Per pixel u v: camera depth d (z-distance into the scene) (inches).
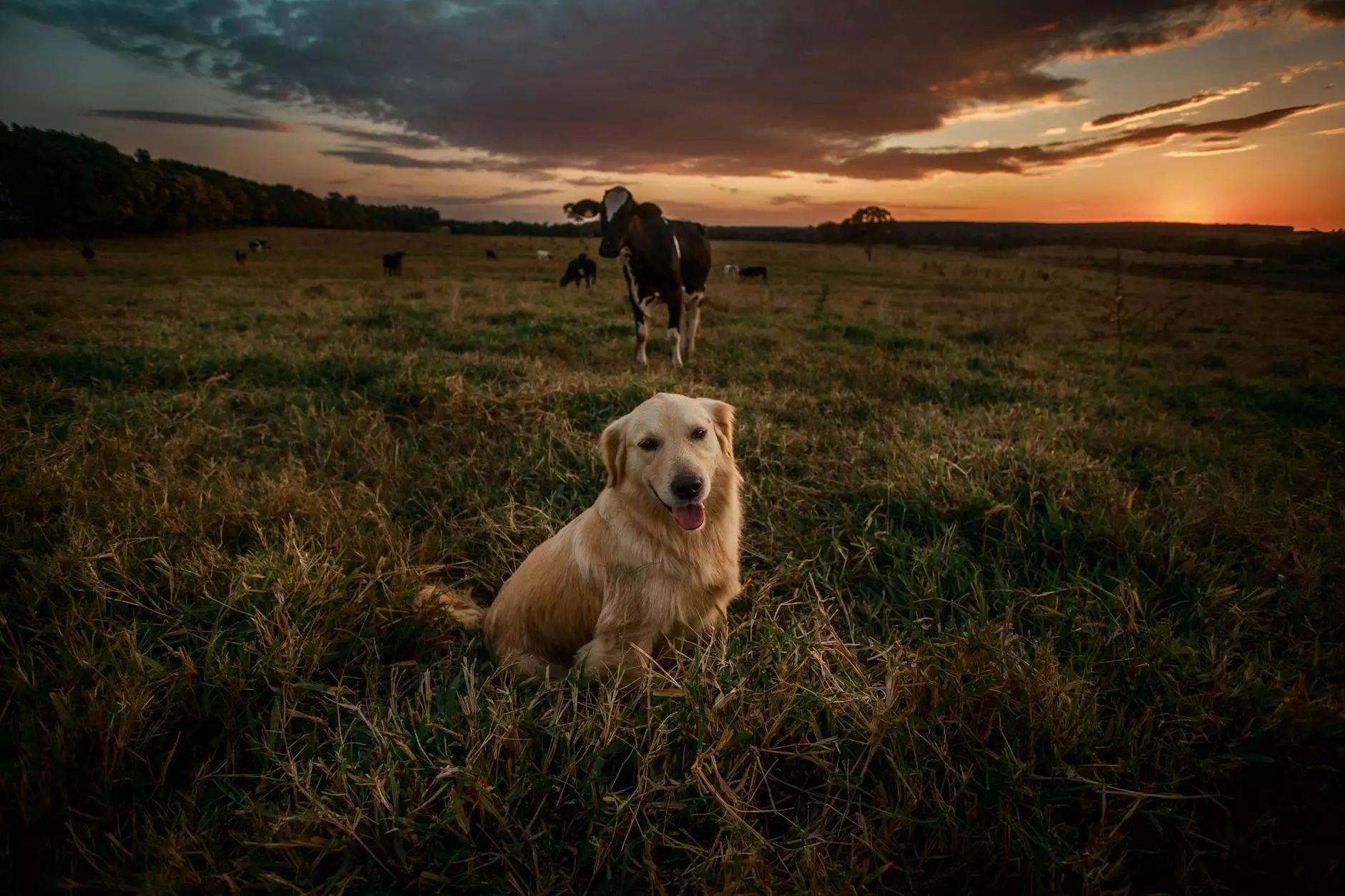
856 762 76.9
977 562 129.3
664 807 69.9
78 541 108.1
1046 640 100.9
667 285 338.0
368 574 114.3
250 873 62.9
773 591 126.1
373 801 68.6
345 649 97.5
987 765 75.5
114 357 255.6
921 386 286.4
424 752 73.4
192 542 116.9
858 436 203.5
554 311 539.2
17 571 107.5
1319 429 235.6
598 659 97.8
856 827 71.6
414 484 160.9
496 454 182.1
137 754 74.0
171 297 618.5
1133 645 98.0
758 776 77.0
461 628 112.5
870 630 109.9
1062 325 598.5
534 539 140.1
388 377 239.1
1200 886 68.8
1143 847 73.5
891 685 83.7
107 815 68.9
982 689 84.0
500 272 1349.7
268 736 78.4
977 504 141.5
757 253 2368.4
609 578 99.3
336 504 138.3
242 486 143.9
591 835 67.4
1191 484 159.9
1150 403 271.1
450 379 225.9
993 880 67.0
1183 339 521.3
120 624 94.1
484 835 68.6
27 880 63.7
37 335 329.1
